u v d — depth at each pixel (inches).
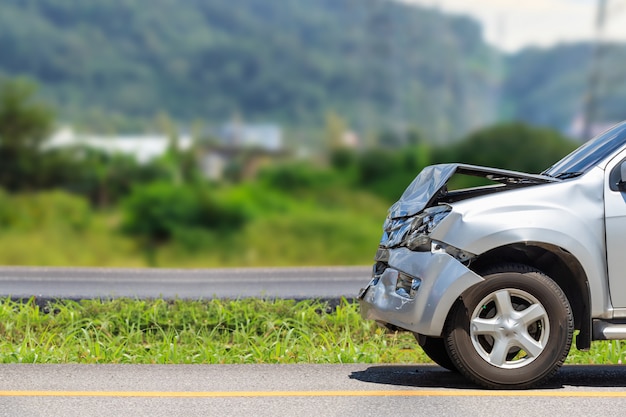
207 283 831.7
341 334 494.9
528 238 354.9
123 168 3764.8
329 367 420.5
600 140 394.3
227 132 4387.3
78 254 3208.7
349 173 4005.9
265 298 563.5
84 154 3624.5
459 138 3705.7
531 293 357.4
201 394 354.9
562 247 356.8
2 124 3459.6
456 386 369.7
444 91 5610.2
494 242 354.9
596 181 365.1
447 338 358.6
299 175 4097.0
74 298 589.9
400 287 368.2
